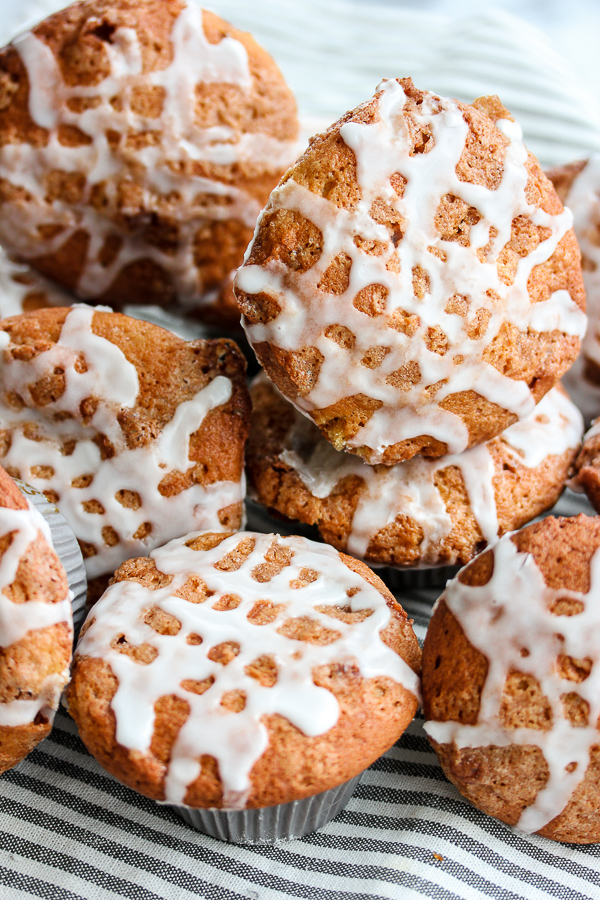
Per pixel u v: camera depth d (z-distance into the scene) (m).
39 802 0.38
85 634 0.37
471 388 0.38
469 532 0.40
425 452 0.40
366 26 0.62
